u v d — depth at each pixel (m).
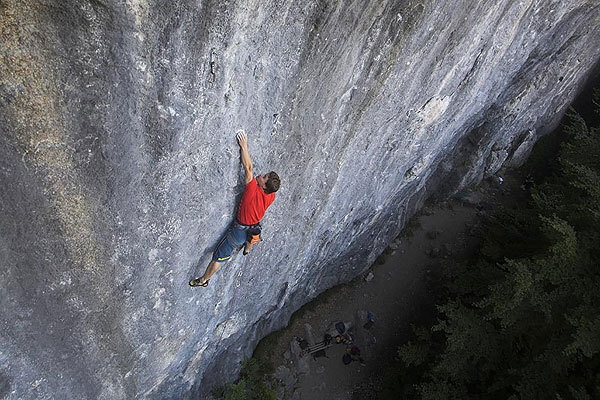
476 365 12.07
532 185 18.53
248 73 5.41
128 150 5.03
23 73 3.98
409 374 13.39
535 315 11.42
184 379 10.10
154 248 6.22
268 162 6.88
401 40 6.67
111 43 4.18
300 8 5.17
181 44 4.55
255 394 12.51
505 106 15.58
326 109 6.90
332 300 15.03
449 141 13.21
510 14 8.78
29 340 5.60
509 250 14.21
